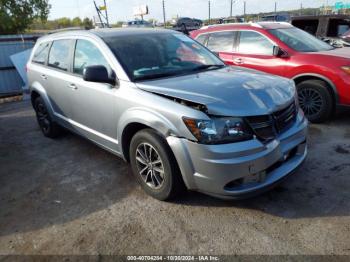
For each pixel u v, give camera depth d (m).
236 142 2.66
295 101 3.29
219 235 2.74
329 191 3.29
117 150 3.71
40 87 5.11
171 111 2.82
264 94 2.95
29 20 20.62
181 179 3.05
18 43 11.33
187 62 3.92
